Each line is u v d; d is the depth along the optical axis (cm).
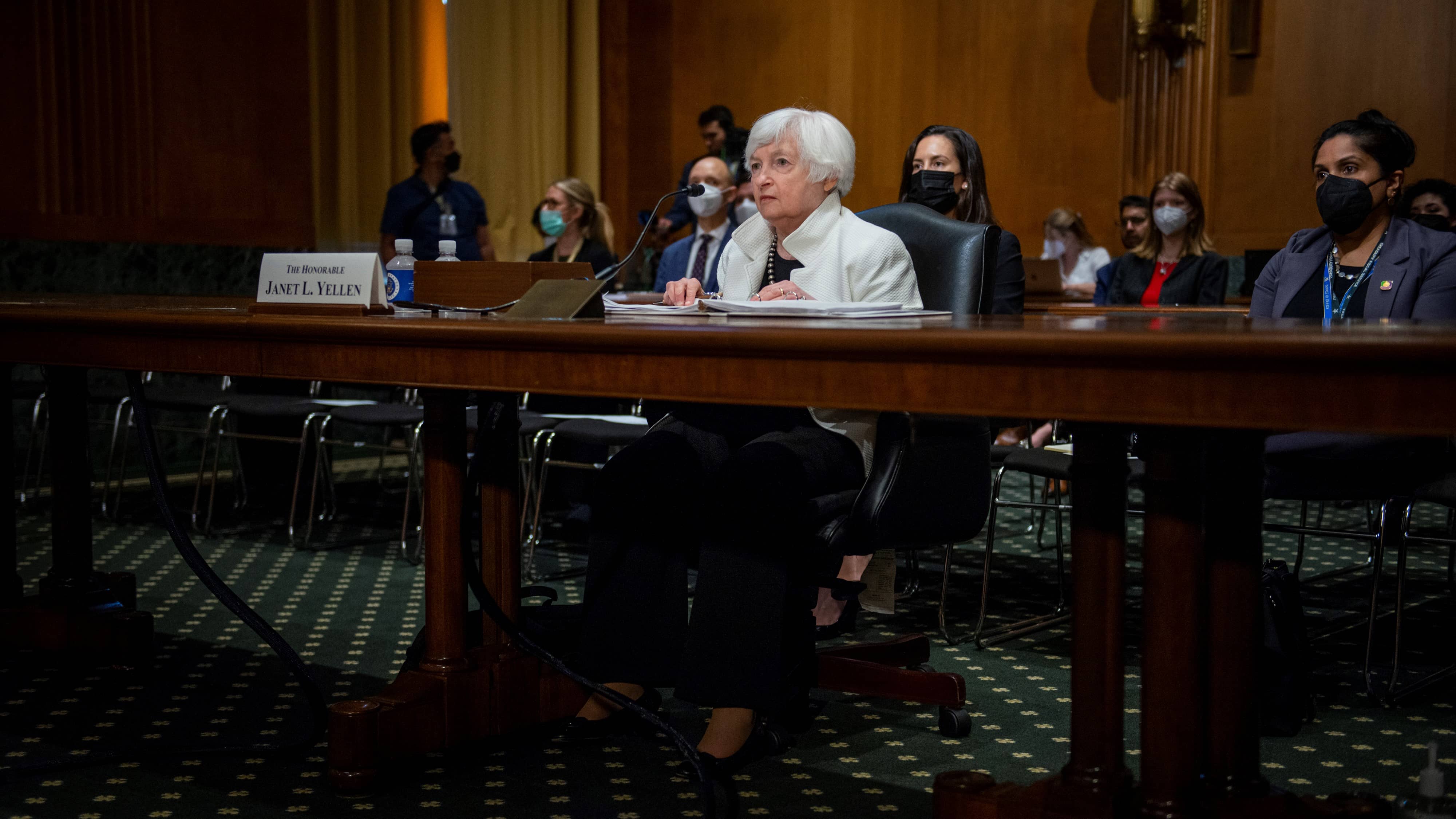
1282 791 173
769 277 260
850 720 248
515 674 229
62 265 547
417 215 588
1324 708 257
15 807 196
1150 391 124
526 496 434
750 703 200
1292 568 413
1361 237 296
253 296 621
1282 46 714
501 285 241
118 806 197
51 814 193
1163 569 158
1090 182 759
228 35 602
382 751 206
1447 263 280
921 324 165
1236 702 167
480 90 725
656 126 829
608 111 812
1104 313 401
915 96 804
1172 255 550
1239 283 732
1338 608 352
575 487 480
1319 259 303
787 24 823
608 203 820
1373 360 112
